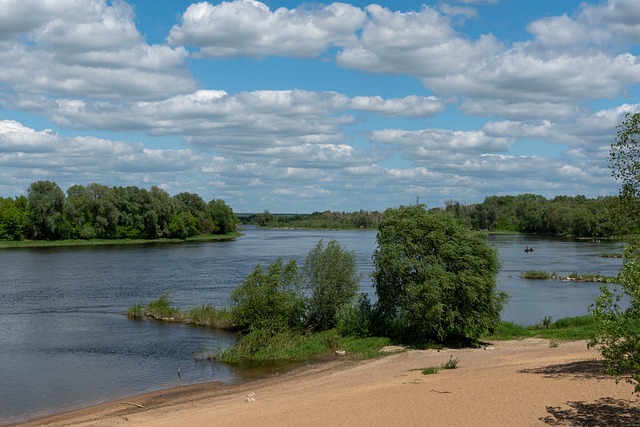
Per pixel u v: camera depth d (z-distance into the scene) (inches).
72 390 1181.7
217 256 4259.4
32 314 2054.6
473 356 1306.6
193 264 3693.4
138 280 2920.8
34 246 5285.4
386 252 1504.7
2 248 5059.1
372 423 744.3
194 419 885.8
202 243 6003.9
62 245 5447.8
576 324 1721.2
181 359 1439.5
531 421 692.7
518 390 855.7
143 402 1089.4
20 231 5388.8
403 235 1510.8
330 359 1407.5
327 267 1716.3
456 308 1466.5
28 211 5447.8
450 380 992.2
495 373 1023.0
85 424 940.6
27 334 1729.8
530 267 3499.0
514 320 1918.1
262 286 1663.4
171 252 4685.0
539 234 7672.2
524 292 2561.5
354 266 1756.9
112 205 5812.0
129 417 971.9
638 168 903.7
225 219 7554.1
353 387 1030.4
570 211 6934.1
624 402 751.7
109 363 1401.3
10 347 1565.0
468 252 1487.5
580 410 726.5
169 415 960.9
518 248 5078.7
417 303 1437.0
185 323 1900.8
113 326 1854.1
